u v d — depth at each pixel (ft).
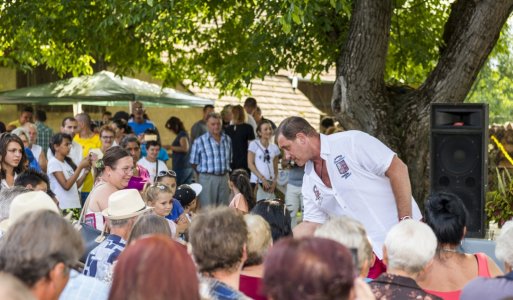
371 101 27.37
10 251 7.82
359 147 16.24
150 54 38.19
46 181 18.42
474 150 20.80
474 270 12.60
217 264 9.46
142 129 39.27
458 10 27.68
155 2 29.09
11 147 20.48
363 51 27.02
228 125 36.86
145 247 6.95
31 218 8.01
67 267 8.06
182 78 40.37
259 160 34.47
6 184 19.81
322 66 32.55
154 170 30.94
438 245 12.69
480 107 20.80
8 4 33.63
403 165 16.34
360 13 26.96
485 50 26.89
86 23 33.86
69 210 26.00
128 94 43.19
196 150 34.19
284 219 14.15
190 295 6.91
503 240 11.24
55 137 26.89
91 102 44.04
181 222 21.59
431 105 21.11
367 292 7.94
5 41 37.19
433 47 33.63
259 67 31.48
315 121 64.59
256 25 33.14
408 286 10.31
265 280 6.84
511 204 21.17
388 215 16.47
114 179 18.54
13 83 55.98
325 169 16.67
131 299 6.75
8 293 7.72
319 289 6.58
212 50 37.47
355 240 10.36
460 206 12.80
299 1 24.09
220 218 9.57
